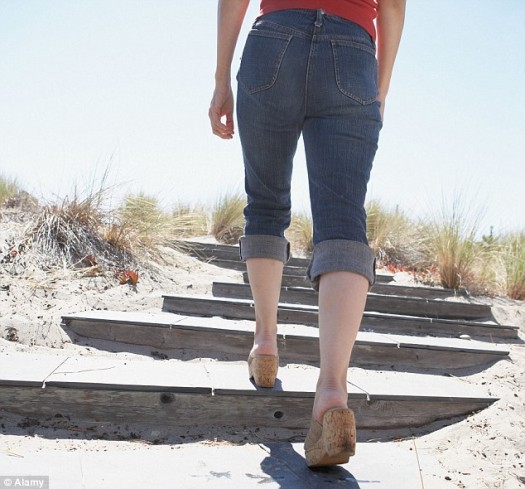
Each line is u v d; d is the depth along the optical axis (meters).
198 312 3.89
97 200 5.01
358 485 1.84
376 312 4.59
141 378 2.39
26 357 2.60
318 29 1.90
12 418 2.19
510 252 6.33
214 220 7.37
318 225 1.84
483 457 2.23
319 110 1.91
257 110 1.97
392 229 7.32
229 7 2.17
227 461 1.96
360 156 1.88
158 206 5.72
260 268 2.28
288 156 2.07
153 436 2.23
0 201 5.58
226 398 2.34
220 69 2.25
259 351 2.38
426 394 2.59
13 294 3.63
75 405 2.25
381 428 2.49
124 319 3.21
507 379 3.19
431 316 4.80
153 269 4.71
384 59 2.19
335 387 1.75
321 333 1.79
